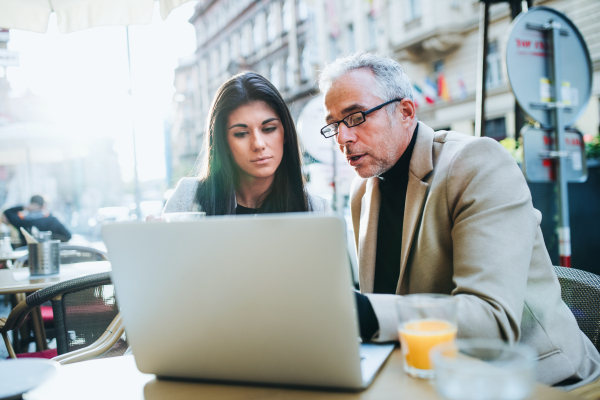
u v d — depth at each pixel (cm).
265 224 61
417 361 66
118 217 1398
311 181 392
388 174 129
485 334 76
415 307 68
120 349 154
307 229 59
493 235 92
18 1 230
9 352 163
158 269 68
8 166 1280
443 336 66
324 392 65
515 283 85
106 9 227
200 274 66
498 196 99
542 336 104
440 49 1101
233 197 173
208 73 3188
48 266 217
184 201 178
